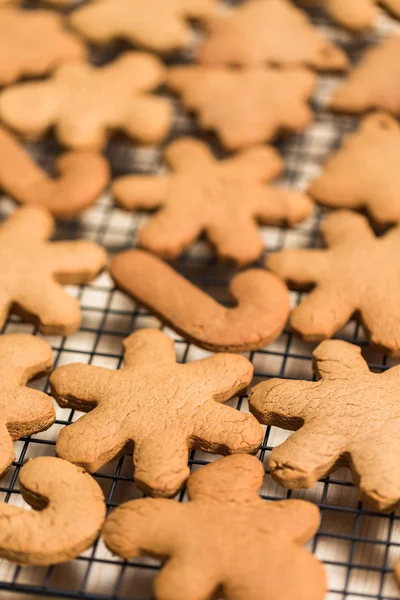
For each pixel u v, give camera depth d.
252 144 0.64
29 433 0.55
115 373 0.55
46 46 0.68
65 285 0.60
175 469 0.52
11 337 0.56
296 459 0.52
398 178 0.61
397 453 0.52
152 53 0.70
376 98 0.65
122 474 0.56
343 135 0.69
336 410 0.53
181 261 0.63
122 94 0.66
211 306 0.57
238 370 0.55
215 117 0.65
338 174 0.62
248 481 0.52
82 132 0.64
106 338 0.60
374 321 0.56
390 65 0.66
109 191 0.67
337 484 0.55
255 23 0.69
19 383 0.55
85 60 0.69
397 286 0.57
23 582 0.54
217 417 0.54
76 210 0.62
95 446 0.53
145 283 0.58
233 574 0.50
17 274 0.59
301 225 0.65
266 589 0.49
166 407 0.54
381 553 0.54
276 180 0.67
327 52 0.68
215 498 0.51
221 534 0.50
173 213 0.61
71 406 0.55
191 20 0.70
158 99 0.67
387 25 0.73
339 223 0.60
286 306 0.57
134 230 0.65
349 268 0.58
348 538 0.52
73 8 0.75
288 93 0.66
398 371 0.54
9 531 0.51
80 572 0.54
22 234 0.60
